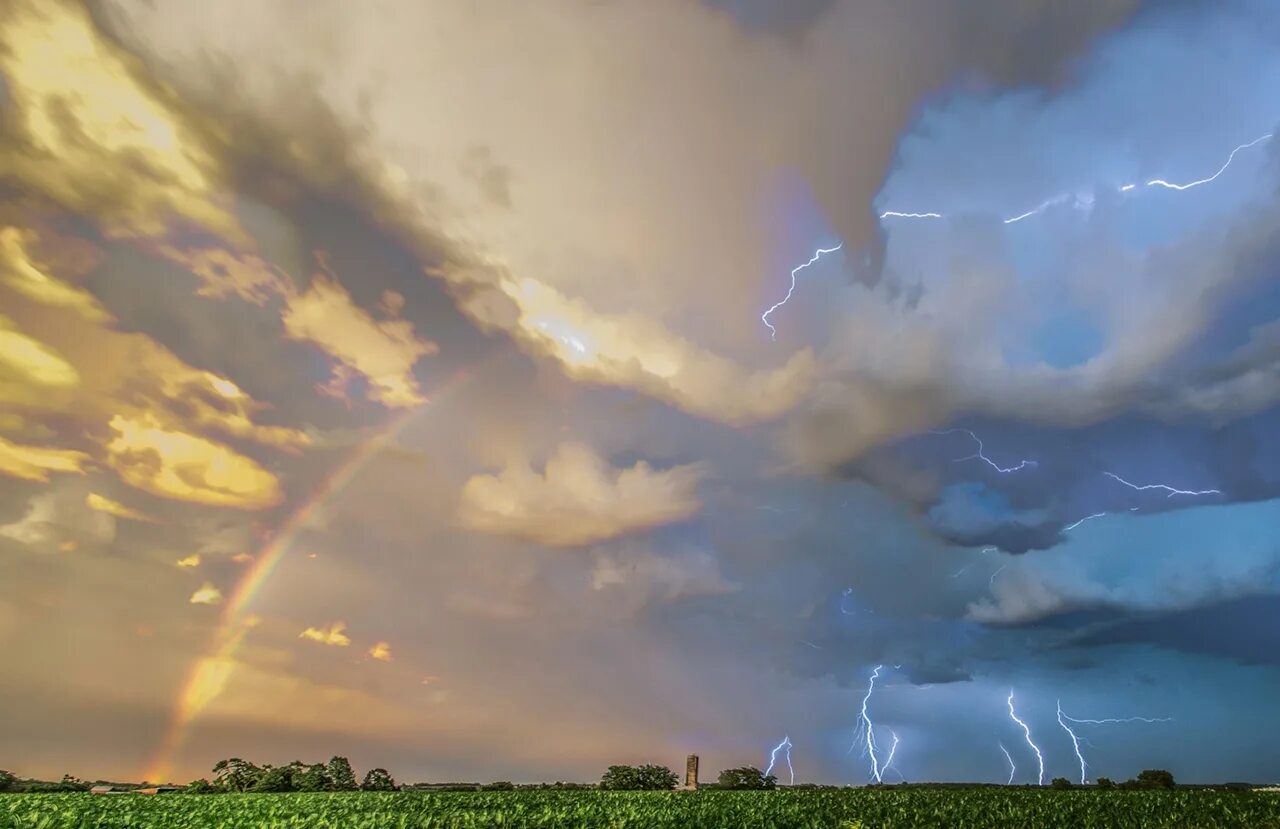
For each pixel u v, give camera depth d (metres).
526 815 27.59
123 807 32.75
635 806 31.53
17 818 27.00
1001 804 29.59
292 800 37.81
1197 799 30.72
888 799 34.06
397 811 30.30
